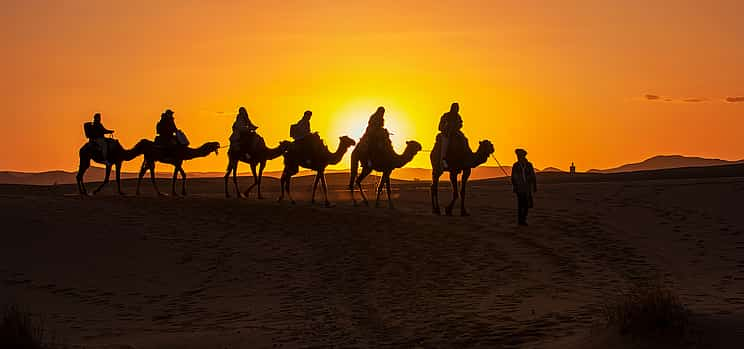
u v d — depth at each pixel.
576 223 28.06
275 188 56.28
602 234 26.33
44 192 50.75
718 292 18.50
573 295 18.83
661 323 12.62
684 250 24.09
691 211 28.91
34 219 27.19
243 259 24.23
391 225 28.42
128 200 31.77
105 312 18.75
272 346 14.79
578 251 24.30
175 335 16.00
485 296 19.17
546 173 71.06
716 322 12.84
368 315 17.64
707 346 11.86
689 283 20.03
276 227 28.22
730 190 31.69
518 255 23.95
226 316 18.20
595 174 68.00
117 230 26.73
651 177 57.22
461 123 30.66
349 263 23.72
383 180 32.56
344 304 19.11
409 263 23.48
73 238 25.50
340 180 75.31
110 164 33.72
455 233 27.08
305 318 17.58
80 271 22.62
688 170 61.31
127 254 24.38
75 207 29.52
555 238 26.06
